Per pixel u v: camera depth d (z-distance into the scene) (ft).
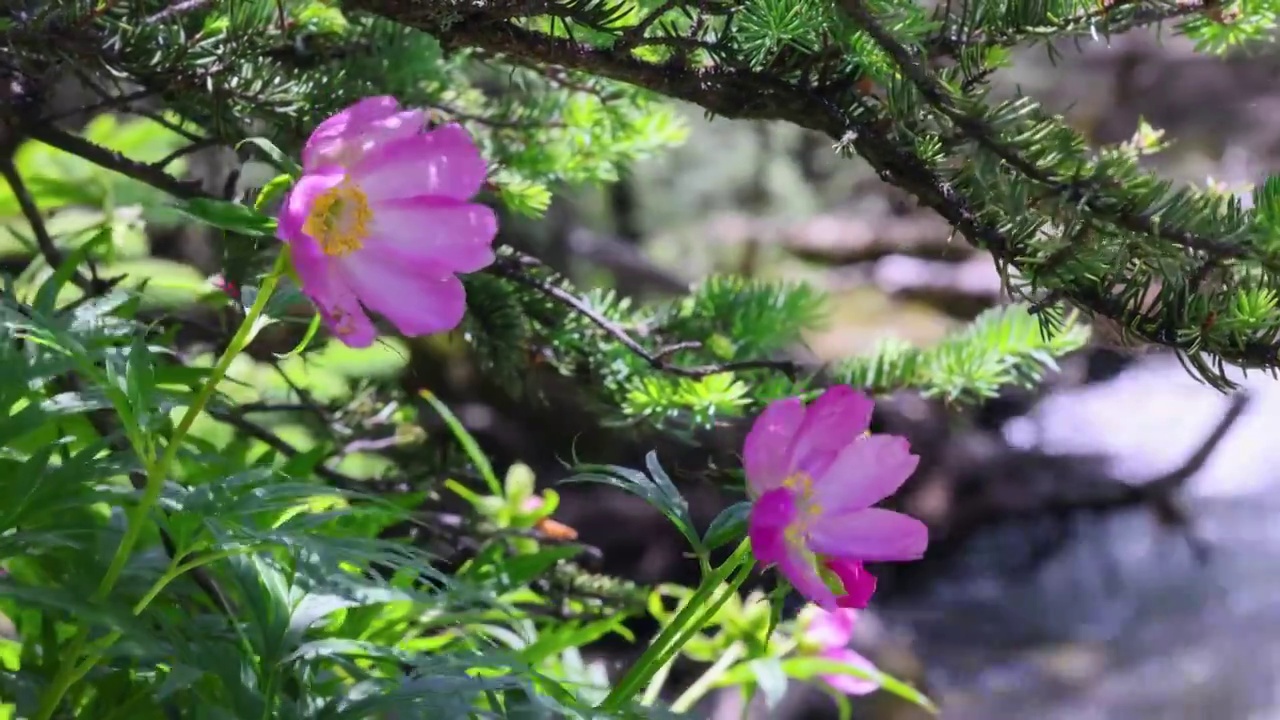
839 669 5.34
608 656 10.14
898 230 18.42
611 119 5.66
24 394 4.18
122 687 4.22
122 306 4.75
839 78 4.26
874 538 4.10
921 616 12.62
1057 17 4.20
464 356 11.98
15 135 5.24
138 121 7.13
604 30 4.21
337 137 3.91
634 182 17.31
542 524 5.95
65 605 3.90
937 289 16.94
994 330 5.45
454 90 5.79
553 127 5.82
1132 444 14.64
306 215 3.84
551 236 15.25
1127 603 12.92
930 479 13.65
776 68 4.27
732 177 18.58
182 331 6.23
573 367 5.69
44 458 4.09
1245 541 13.66
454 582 4.28
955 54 4.24
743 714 5.39
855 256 18.13
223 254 4.88
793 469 4.11
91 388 4.33
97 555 4.18
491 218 3.93
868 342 15.19
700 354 5.89
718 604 4.19
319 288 3.85
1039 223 4.11
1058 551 13.52
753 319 5.98
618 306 5.97
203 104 4.85
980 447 13.96
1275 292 4.02
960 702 11.12
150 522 4.56
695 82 4.27
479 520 5.97
